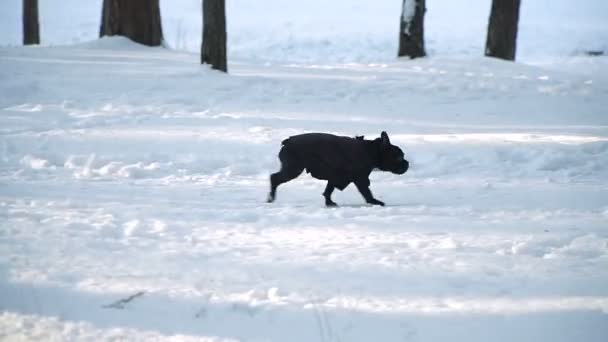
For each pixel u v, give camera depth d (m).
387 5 163.00
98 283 18.59
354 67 77.44
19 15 147.75
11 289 18.05
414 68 76.50
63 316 16.81
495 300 17.94
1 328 16.14
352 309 17.16
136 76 62.00
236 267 20.16
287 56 119.12
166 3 158.88
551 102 59.22
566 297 18.19
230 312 17.08
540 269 20.48
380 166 29.08
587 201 30.84
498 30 84.81
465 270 20.23
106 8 86.69
